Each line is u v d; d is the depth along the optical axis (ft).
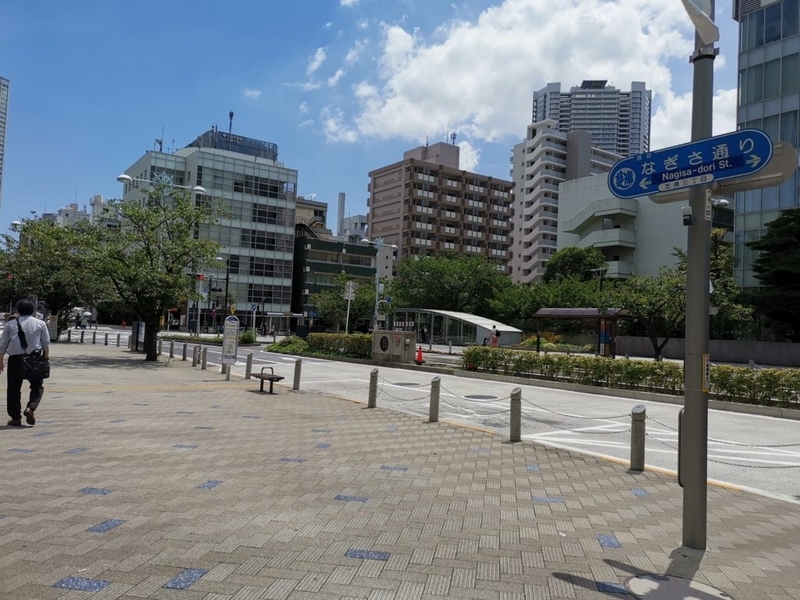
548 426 37.01
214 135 290.56
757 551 15.46
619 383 56.70
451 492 19.99
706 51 15.12
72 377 53.47
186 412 34.78
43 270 108.88
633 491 21.01
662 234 211.61
